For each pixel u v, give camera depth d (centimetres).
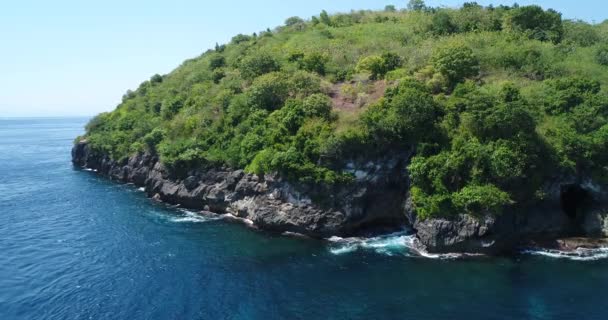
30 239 5541
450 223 4844
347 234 5556
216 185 6669
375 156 5553
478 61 7025
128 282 4253
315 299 3859
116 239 5516
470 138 5206
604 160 5288
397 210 5719
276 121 6369
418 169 5156
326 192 5525
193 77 10300
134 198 7750
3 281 4291
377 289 4031
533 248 4966
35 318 3606
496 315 3534
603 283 4062
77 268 4603
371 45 8675
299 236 5606
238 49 11300
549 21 8506
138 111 10412
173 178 7300
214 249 5141
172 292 4031
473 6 9519
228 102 7588
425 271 4419
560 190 5291
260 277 4338
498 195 4819
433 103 5544
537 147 5091
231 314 3625
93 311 3706
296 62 8394
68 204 7362
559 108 5653
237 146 6625
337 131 5647
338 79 7700
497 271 4381
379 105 5694
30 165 12038
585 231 5212
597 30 9181
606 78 6606
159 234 5703
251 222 6147
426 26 9119
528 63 6994
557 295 3850
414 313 3584
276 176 5794
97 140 10369
